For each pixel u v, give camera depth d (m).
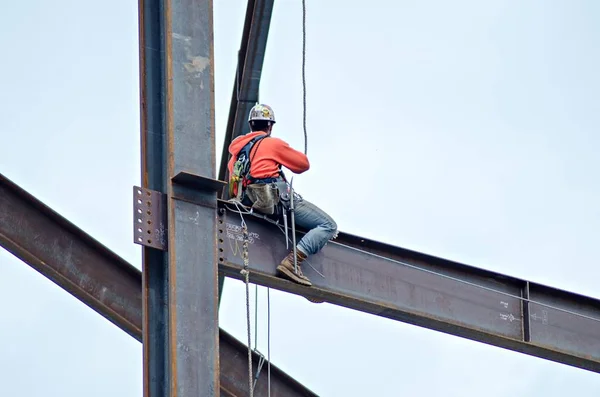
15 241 41.50
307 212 40.88
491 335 44.50
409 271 43.50
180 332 36.16
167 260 37.22
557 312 46.34
